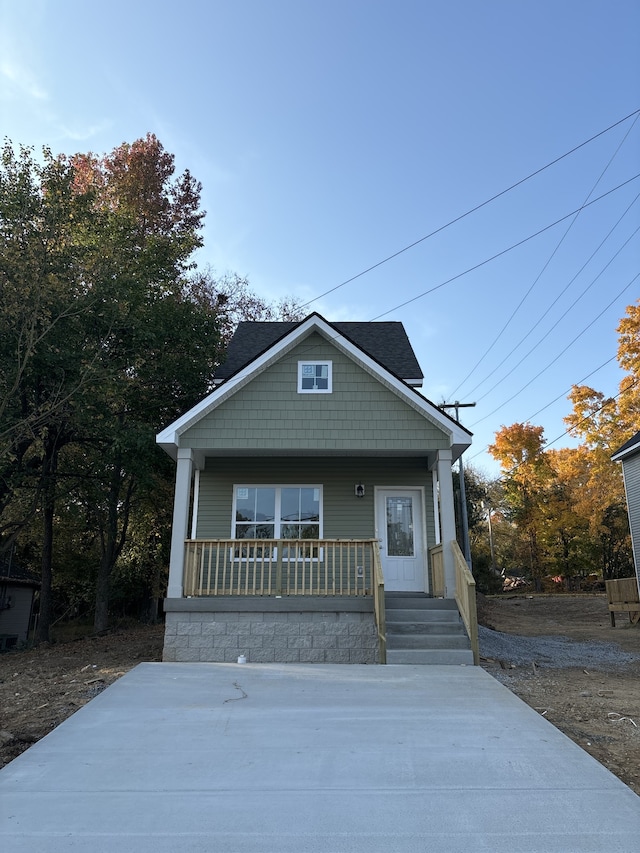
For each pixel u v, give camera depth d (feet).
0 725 21.74
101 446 56.85
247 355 52.47
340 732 19.35
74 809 13.73
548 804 13.93
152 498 74.38
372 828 12.78
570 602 99.96
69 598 101.09
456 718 20.95
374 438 39.45
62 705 24.38
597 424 108.99
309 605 34.58
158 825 12.94
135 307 53.01
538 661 38.29
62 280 47.65
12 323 44.75
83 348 49.06
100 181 83.25
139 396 57.41
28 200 46.21
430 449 39.34
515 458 134.62
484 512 166.50
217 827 12.84
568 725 21.22
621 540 125.39
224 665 31.76
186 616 34.63
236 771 16.02
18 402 48.34
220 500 44.88
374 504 45.16
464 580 33.65
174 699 23.85
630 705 24.90
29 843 12.17
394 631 33.86
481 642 42.50
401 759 16.87
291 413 39.70
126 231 57.16
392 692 24.91
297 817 13.29
